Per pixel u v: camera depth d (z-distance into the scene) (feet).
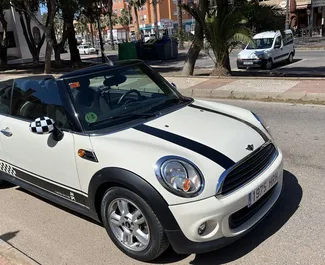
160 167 9.27
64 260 10.86
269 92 31.14
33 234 12.40
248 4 43.37
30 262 10.34
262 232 11.33
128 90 12.83
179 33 48.29
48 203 14.60
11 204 14.76
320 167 15.72
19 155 13.52
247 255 10.33
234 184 9.71
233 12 42.68
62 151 11.47
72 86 12.03
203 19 44.39
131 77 13.30
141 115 11.96
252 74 52.47
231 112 13.29
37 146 12.42
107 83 12.60
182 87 38.19
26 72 74.43
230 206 9.32
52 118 12.24
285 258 10.07
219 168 9.53
